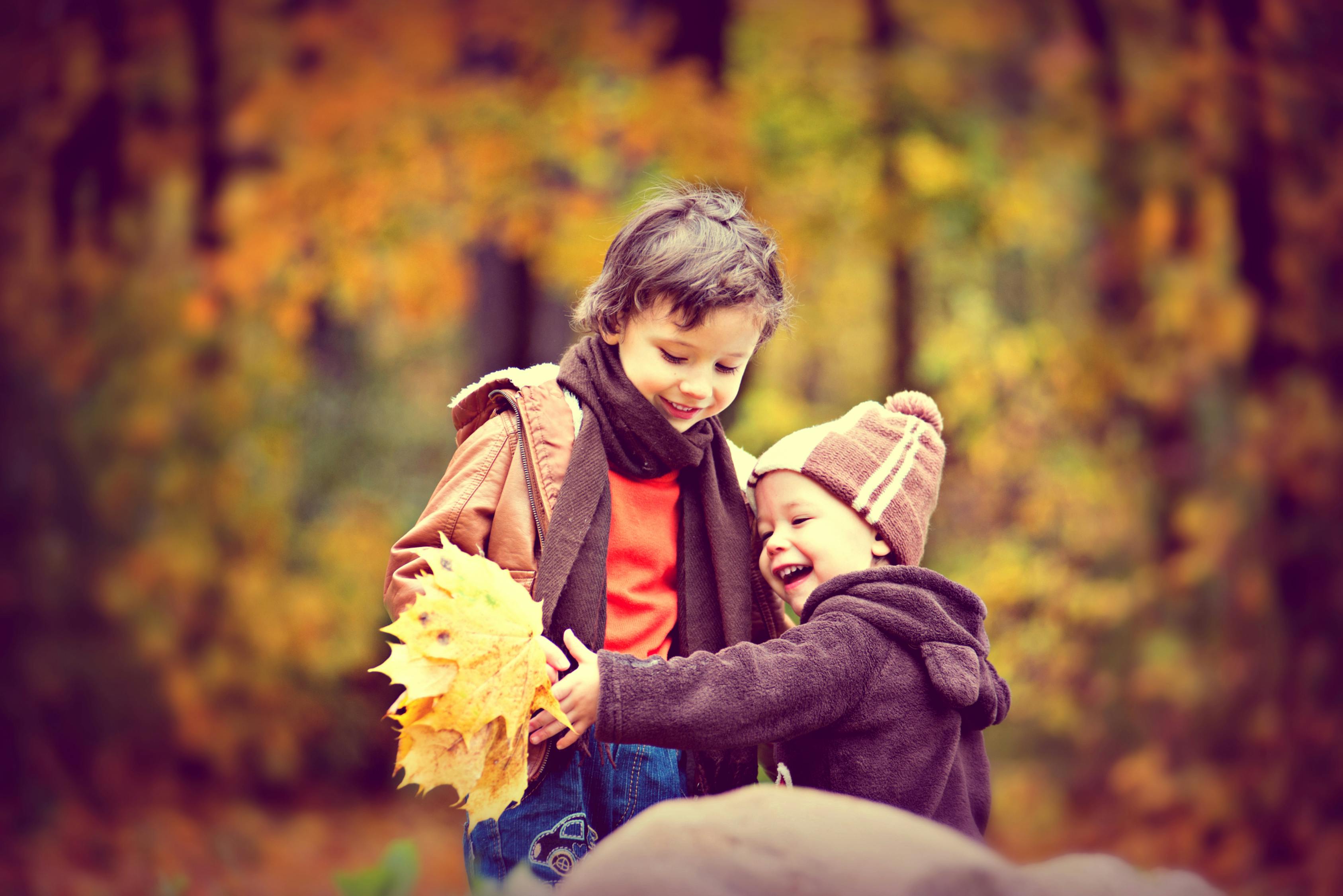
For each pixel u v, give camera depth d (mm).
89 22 13984
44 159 13891
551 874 3670
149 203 14156
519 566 3791
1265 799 12836
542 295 15031
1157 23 14805
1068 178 15008
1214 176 14492
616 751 3936
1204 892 2514
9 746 12172
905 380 14195
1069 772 13844
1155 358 14516
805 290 13859
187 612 13523
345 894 2549
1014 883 2311
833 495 4059
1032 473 14375
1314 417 13883
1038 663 14062
